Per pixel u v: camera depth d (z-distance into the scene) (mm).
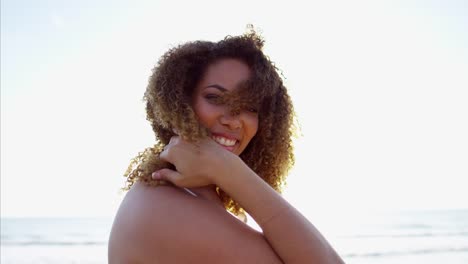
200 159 1682
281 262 1673
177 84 1775
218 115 1789
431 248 37719
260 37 1935
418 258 33188
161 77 1798
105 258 36094
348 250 37719
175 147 1713
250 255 1634
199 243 1605
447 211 88812
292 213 1673
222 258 1611
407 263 31203
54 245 45500
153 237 1615
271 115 1994
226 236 1634
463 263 30406
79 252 40250
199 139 1708
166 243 1607
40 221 79938
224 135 1811
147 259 1620
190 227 1616
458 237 45781
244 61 1866
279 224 1649
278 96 2053
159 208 1642
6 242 48688
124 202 1745
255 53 1877
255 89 1827
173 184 1731
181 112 1733
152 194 1682
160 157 1765
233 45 1865
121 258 1672
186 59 1817
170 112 1737
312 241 1644
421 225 58188
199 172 1679
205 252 1605
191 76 1822
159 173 1704
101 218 88000
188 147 1699
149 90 1824
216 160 1680
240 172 1680
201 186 1821
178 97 1751
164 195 1674
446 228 54500
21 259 36125
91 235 54375
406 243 41375
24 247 44469
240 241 1644
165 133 1895
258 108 1869
